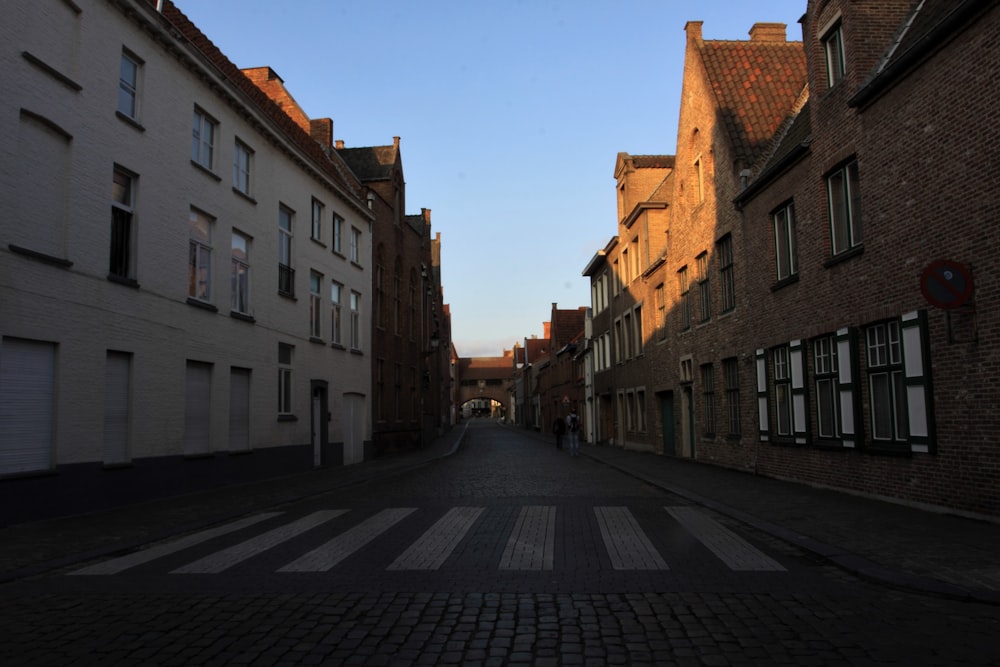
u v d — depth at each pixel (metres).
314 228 23.28
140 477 13.33
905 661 4.42
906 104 10.73
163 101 14.44
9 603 6.19
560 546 8.29
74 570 7.64
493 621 5.36
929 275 9.19
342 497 14.20
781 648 4.68
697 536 8.96
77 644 4.97
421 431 37.41
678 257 23.78
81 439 11.77
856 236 12.52
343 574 7.01
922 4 12.04
